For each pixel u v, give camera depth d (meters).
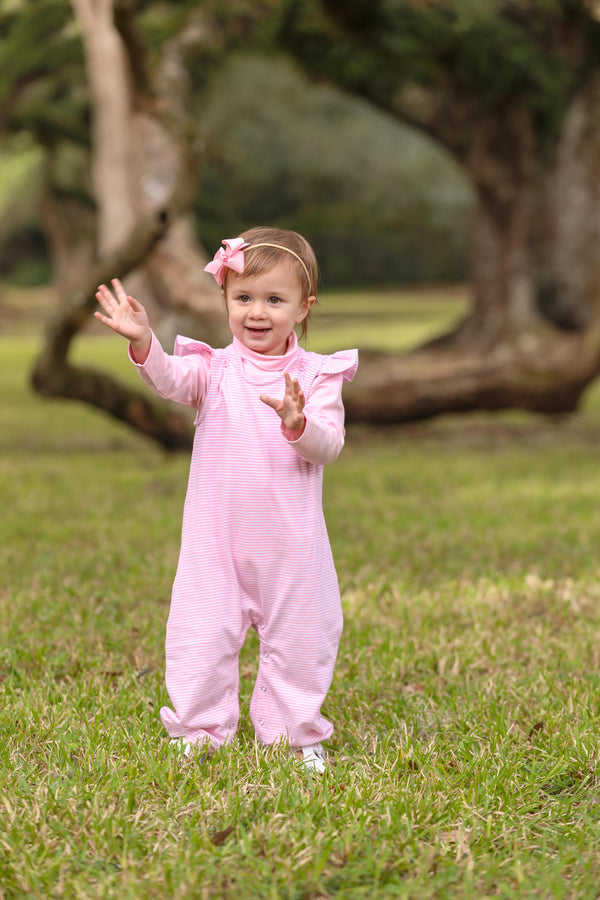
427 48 10.59
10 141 21.59
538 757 2.78
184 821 2.30
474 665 3.54
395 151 36.31
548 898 2.07
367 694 3.27
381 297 41.44
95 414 12.34
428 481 7.50
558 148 11.62
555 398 9.77
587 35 11.26
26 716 2.90
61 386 8.07
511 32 10.70
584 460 8.62
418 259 43.31
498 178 11.76
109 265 7.32
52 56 15.33
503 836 2.29
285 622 2.68
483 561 5.07
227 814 2.33
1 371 17.94
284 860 2.13
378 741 2.89
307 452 2.54
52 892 2.04
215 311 9.59
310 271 2.71
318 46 11.05
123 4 7.40
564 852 2.22
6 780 2.51
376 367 10.17
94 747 2.69
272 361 2.72
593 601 4.34
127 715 3.01
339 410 2.73
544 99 11.09
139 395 8.38
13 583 4.54
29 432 10.63
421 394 9.64
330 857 2.16
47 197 29.84
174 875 2.08
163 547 5.22
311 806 2.36
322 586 2.70
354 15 10.24
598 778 2.63
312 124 35.06
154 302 10.82
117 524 5.80
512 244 11.91
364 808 2.39
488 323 12.28
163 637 3.77
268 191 35.84
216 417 2.69
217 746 2.75
